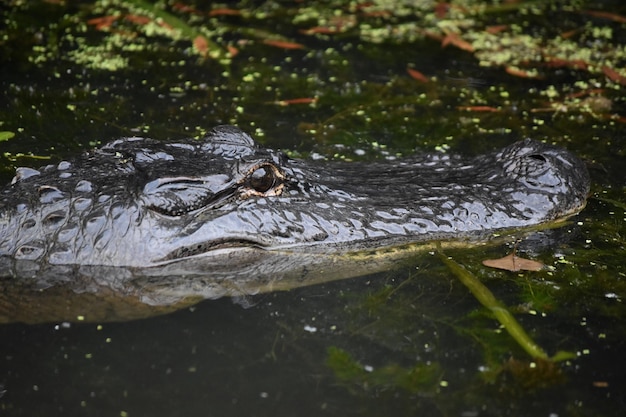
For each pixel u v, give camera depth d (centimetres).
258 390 608
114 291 697
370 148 994
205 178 716
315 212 738
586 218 825
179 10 1397
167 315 687
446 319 684
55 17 1328
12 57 1190
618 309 706
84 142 972
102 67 1179
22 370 621
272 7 1434
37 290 696
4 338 657
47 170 753
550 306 706
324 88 1160
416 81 1191
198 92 1125
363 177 809
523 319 692
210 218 714
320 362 637
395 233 743
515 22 1391
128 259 700
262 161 721
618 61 1252
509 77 1210
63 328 673
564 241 780
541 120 1082
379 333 668
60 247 700
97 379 615
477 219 762
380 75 1207
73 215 706
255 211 725
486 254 752
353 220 739
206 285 712
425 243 747
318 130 1037
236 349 648
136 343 655
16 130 994
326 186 764
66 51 1220
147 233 702
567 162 831
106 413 580
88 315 688
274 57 1250
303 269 726
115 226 701
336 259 729
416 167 842
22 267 700
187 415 581
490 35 1334
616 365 641
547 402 603
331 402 599
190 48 1255
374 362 638
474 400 604
